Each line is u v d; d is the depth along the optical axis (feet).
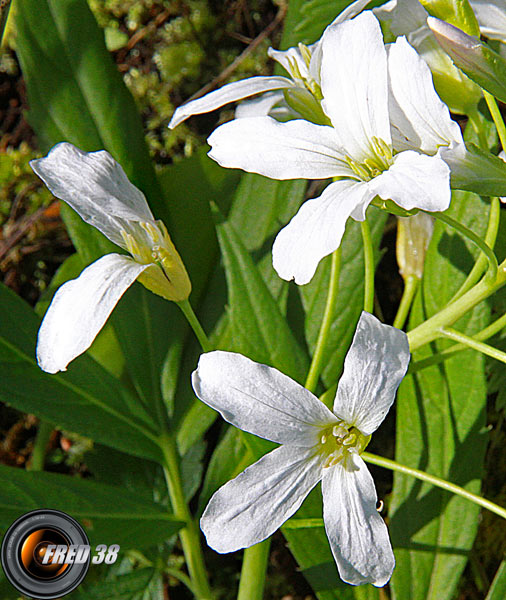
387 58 0.47
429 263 0.57
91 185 0.46
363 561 0.44
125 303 0.61
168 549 0.61
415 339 0.51
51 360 0.44
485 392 0.56
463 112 0.50
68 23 0.60
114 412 0.57
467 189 0.43
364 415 0.45
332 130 0.46
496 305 0.58
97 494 0.54
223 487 0.44
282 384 0.44
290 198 0.61
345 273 0.59
